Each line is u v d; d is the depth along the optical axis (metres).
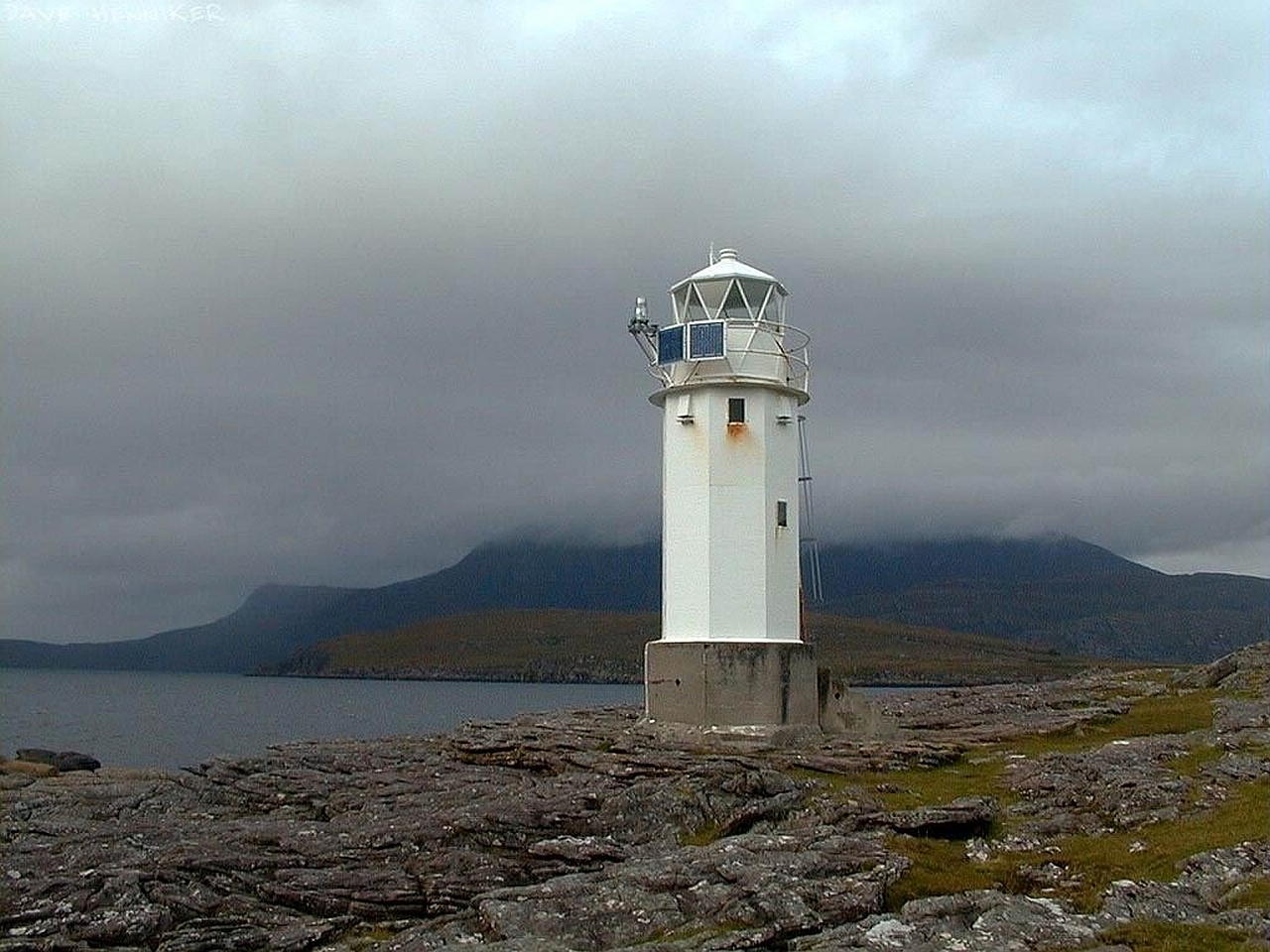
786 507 41.19
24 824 31.19
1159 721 43.81
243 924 23.41
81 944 22.30
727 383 40.50
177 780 38.44
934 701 54.75
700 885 22.34
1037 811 28.72
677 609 40.72
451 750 39.50
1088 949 18.80
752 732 37.84
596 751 36.62
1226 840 24.47
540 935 20.59
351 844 27.30
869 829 26.81
